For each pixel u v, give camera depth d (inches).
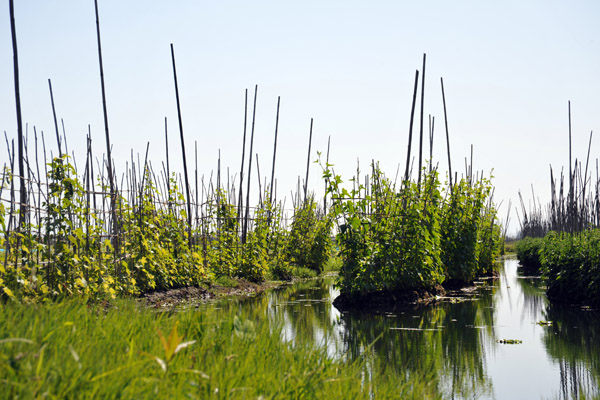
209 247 737.0
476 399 267.7
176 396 141.9
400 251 602.5
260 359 196.7
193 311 239.3
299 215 1053.2
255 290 733.9
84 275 392.8
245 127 828.6
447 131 823.7
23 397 120.3
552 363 337.1
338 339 389.1
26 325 172.7
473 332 430.6
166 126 687.1
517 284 837.2
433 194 652.1
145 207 574.2
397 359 335.9
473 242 783.7
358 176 595.2
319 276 1004.6
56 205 379.9
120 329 197.9
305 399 169.8
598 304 569.3
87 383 134.8
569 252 645.9
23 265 343.6
